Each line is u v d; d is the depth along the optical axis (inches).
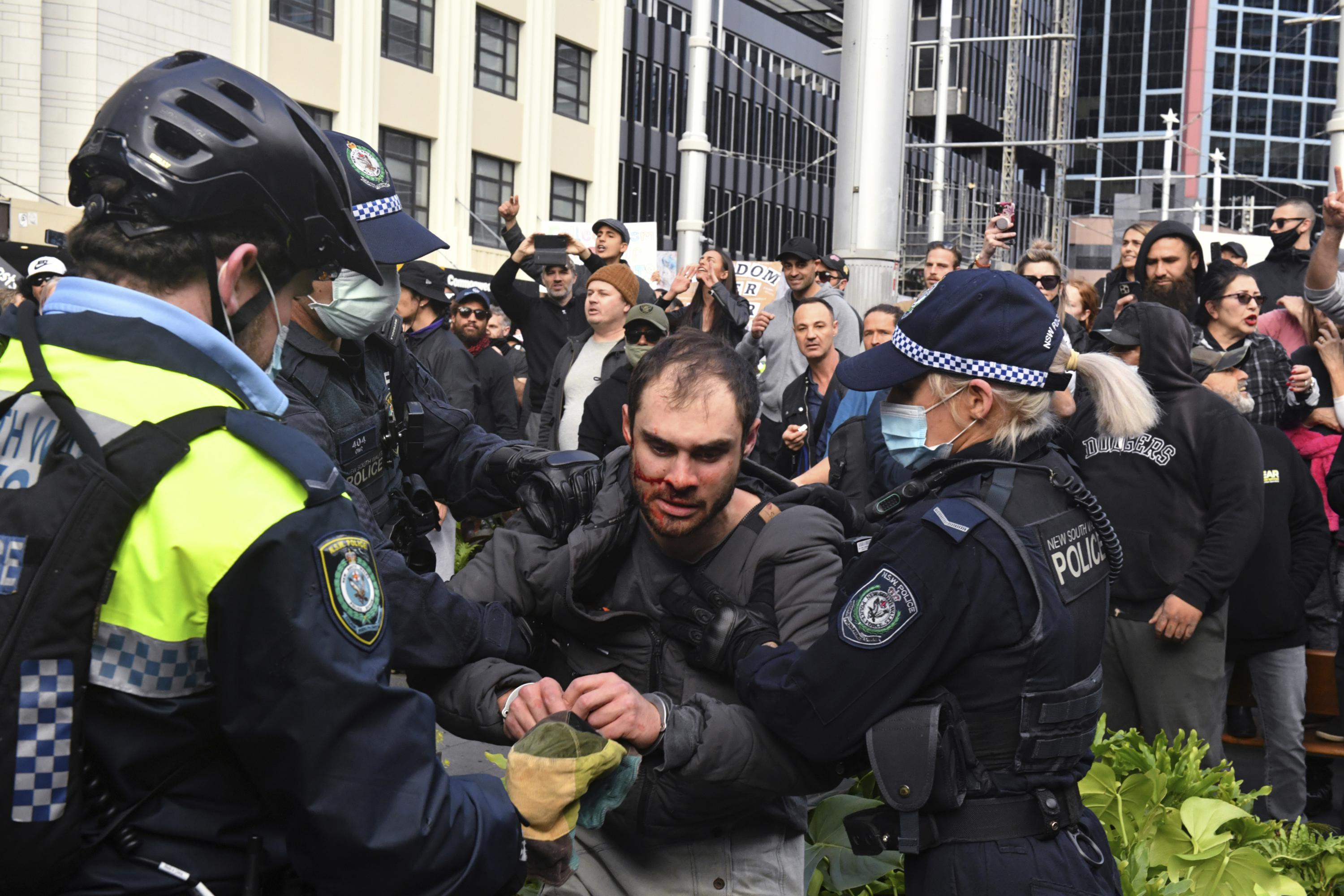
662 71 1443.2
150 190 55.2
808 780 82.5
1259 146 4244.6
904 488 84.9
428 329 315.3
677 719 78.9
